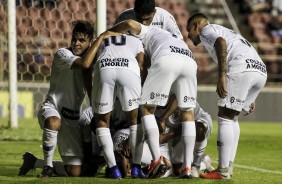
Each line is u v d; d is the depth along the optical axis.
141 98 14.25
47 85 41.41
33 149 22.95
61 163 15.06
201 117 15.31
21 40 39.94
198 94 45.59
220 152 14.41
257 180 15.33
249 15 60.28
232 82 14.18
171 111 15.02
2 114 38.09
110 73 14.05
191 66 14.30
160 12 17.03
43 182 13.48
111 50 14.25
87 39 14.62
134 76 14.17
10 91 30.28
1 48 34.44
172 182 13.44
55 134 14.25
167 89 14.16
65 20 42.41
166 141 15.16
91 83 14.65
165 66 14.05
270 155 23.83
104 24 21.44
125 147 14.73
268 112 47.88
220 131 14.41
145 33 14.64
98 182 13.40
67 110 14.59
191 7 59.50
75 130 14.72
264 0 61.62
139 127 14.34
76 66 14.05
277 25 58.97
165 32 14.76
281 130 39.00
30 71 42.44
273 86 49.44
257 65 14.36
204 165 15.78
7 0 28.86
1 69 35.69
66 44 42.97
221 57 14.01
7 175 15.29
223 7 60.16
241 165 19.64
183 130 14.23
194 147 15.15
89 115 15.00
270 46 52.44
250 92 14.71
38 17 39.06
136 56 14.55
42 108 14.62
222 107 14.34
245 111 15.10
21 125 33.19
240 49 14.37
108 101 14.12
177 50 14.27
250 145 28.34
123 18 16.80
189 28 14.99
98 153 15.16
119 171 14.24
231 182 14.11
